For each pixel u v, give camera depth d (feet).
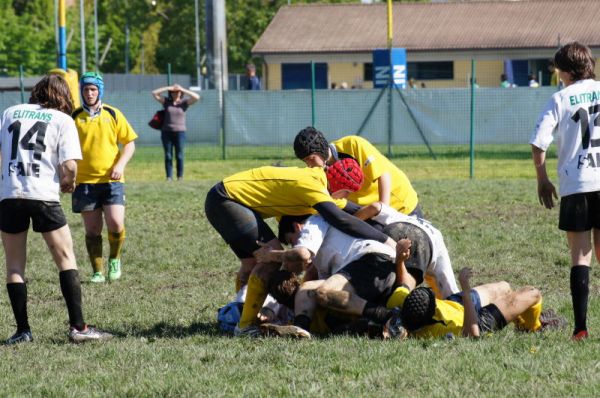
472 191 165.78
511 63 457.68
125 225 131.64
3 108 273.33
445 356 58.34
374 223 68.80
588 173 62.28
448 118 257.55
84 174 94.22
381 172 74.59
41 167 66.44
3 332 72.13
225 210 67.51
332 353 60.29
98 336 68.08
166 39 566.36
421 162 236.63
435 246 67.87
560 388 51.29
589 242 63.41
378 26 482.69
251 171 68.44
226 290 88.99
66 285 67.46
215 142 269.44
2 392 54.19
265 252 66.08
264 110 264.93
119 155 95.40
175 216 140.56
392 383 53.26
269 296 69.31
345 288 64.75
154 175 215.51
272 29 489.67
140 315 78.18
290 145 264.72
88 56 577.02
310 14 497.05
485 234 117.70
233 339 66.39
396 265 65.16
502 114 259.39
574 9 472.44
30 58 522.88
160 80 430.61
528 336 63.72
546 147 63.31
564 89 64.18
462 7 487.61
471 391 51.08
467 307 62.95
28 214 66.69
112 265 96.17
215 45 301.02
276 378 55.06
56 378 56.85
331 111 261.24
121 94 274.77
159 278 96.02
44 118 66.80
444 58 464.65
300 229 66.39
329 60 475.31
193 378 55.57
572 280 63.21
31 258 107.14
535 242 111.24
